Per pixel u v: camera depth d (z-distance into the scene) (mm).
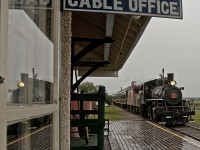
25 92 1649
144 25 5320
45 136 2158
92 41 6562
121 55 9445
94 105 10375
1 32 1188
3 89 1208
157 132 14172
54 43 2516
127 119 23594
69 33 3227
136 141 10992
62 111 3086
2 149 1183
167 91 20016
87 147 5277
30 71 1797
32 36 1882
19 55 1570
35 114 1763
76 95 5188
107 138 11469
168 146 10016
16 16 1540
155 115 19766
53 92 2486
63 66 3172
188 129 16094
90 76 12320
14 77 1456
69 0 2969
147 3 3066
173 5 3102
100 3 3012
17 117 1389
